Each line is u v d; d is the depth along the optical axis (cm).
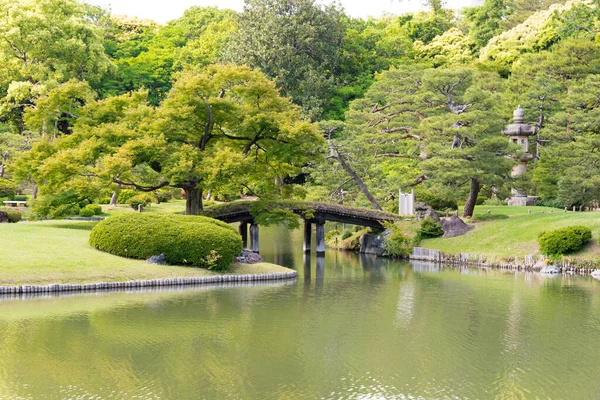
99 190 3634
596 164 4816
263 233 6444
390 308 2727
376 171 5144
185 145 3738
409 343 2178
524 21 9344
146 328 2288
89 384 1725
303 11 8062
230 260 3278
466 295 3042
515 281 3484
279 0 8088
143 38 10962
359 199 5131
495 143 4525
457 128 4597
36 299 2662
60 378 1766
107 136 3731
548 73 6788
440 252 4319
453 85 5256
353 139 5191
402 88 5859
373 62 9069
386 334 2289
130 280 2967
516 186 4709
